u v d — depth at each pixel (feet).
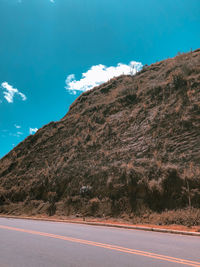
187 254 21.22
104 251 22.65
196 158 50.16
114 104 93.61
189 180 45.65
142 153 60.23
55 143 93.30
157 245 25.30
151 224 42.22
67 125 101.45
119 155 64.54
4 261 19.39
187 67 80.94
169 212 43.42
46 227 41.32
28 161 90.33
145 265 17.80
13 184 81.87
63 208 60.44
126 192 52.34
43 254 21.66
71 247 24.57
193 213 40.42
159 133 63.36
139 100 86.94
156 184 48.70
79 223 48.57
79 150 78.74
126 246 24.81
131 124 76.13
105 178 58.90
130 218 47.29
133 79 113.19
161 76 94.12
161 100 76.84
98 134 81.41
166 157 54.24
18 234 33.35
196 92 67.62
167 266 17.52
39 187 72.13
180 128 60.39
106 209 52.44
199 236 31.40
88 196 58.54
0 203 76.95
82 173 65.77
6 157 105.40
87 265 18.02
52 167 77.36
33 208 67.10
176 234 33.32
